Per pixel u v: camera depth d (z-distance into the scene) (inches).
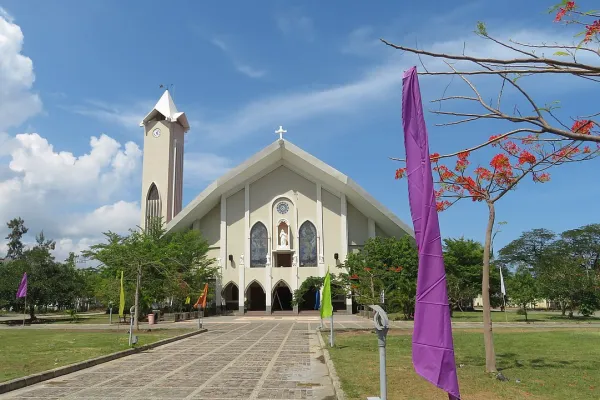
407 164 204.4
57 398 312.8
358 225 1653.5
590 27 165.5
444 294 181.3
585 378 353.1
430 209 189.5
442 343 176.6
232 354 542.0
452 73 169.3
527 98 167.5
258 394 322.7
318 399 307.9
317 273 1569.9
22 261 1353.3
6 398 313.4
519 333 732.7
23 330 924.0
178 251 1306.6
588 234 2215.8
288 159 1608.0
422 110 203.0
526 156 368.8
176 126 1847.9
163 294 1116.5
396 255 1235.9
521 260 2405.3
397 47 167.9
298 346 620.7
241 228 1631.4
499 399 289.3
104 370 430.0
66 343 627.8
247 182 1651.1
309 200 1635.1
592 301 1132.5
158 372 416.5
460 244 1676.9
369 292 1027.3
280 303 1726.1
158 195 1761.8
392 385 326.0
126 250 1066.1
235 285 1699.1
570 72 153.9
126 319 1307.8
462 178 418.3
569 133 159.0
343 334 758.5
